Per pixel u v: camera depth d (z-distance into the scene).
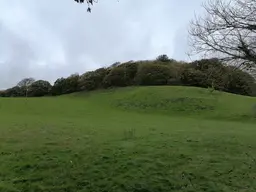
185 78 83.12
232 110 59.31
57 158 18.33
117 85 96.75
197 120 50.72
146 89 81.38
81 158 18.41
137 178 15.39
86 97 89.62
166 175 16.03
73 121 43.59
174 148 21.80
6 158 18.50
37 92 106.12
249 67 12.94
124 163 17.45
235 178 16.17
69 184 14.61
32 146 21.84
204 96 69.25
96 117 53.22
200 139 25.95
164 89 78.12
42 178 15.28
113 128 34.28
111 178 15.32
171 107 65.12
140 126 37.69
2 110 61.47
